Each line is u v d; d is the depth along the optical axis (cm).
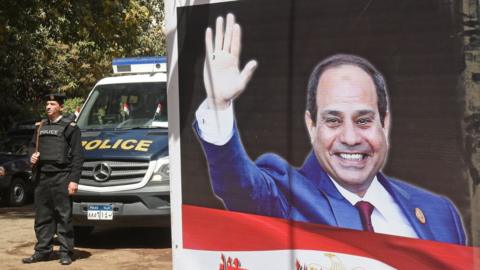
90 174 797
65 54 2380
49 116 730
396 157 322
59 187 725
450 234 303
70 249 734
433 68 305
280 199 385
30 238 906
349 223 348
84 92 2677
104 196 784
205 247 432
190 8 431
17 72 2220
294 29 369
